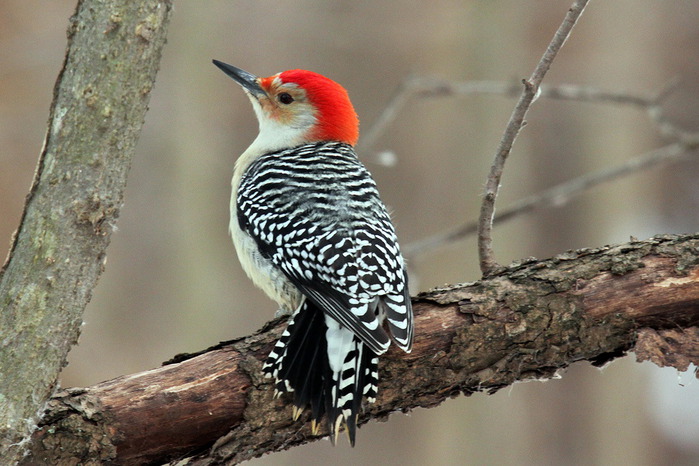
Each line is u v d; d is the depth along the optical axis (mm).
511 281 6664
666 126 10141
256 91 8977
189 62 15031
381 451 14289
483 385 6617
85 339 14602
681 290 6570
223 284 14953
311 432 6359
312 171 7809
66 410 5863
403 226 14656
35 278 5531
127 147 5617
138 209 15031
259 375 6223
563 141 15914
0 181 14930
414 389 6500
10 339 5508
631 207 16469
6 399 5492
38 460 5773
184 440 6172
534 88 6938
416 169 14695
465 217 14648
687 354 6543
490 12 14672
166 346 14695
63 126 5520
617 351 6684
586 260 6727
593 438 15453
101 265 5691
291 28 14945
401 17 14789
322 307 6691
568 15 6902
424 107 14625
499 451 14672
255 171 8062
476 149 14688
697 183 17828
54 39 15133
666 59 16266
